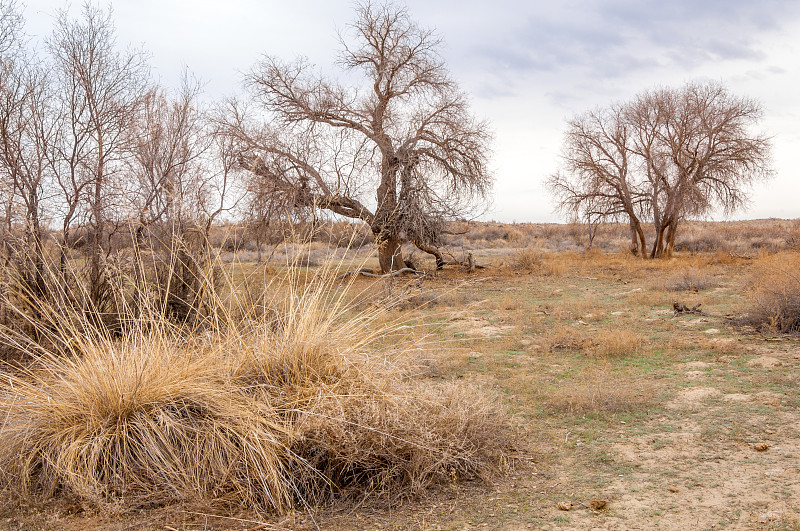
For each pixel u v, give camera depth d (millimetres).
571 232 57656
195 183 10109
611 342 9555
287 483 4160
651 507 3967
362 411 4594
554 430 5797
